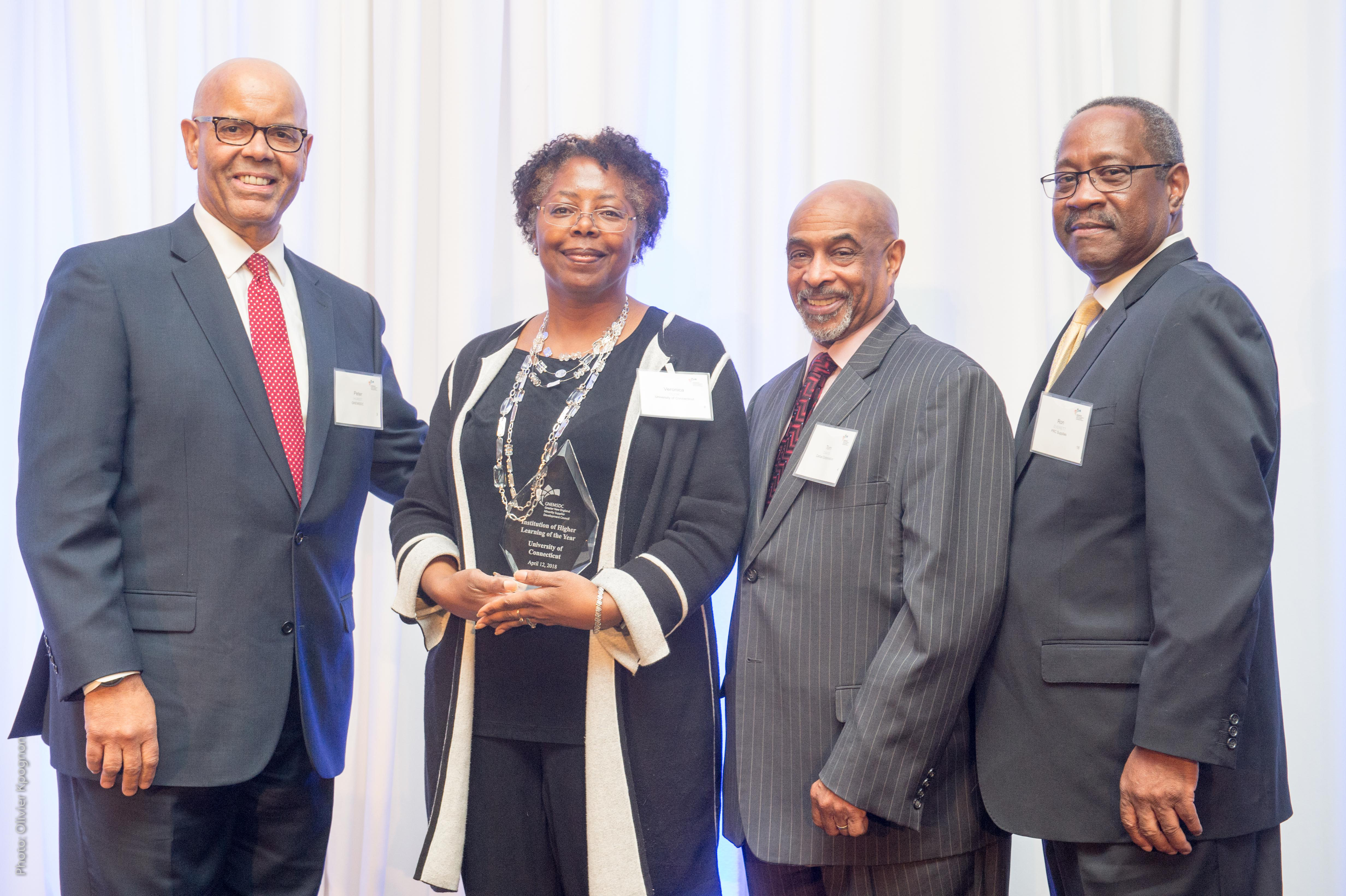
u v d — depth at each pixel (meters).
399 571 1.80
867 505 1.72
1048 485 1.67
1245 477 1.47
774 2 2.61
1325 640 2.43
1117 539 1.59
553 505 1.75
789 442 1.87
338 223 2.77
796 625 1.74
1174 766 1.47
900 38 2.62
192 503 1.76
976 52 2.55
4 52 2.96
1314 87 2.45
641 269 2.73
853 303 1.87
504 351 1.91
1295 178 2.45
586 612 1.63
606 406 1.78
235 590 1.77
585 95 2.66
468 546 1.79
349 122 2.75
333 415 1.93
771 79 2.61
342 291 2.11
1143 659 1.55
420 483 1.91
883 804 1.59
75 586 1.63
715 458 1.78
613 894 1.65
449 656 1.79
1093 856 1.59
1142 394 1.57
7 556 2.92
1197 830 1.47
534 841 1.75
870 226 1.86
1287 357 2.45
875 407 1.76
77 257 1.80
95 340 1.72
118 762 1.65
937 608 1.61
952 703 1.62
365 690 2.77
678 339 1.86
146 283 1.80
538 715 1.72
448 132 2.70
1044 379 1.83
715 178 2.71
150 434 1.75
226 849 1.87
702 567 1.71
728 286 2.67
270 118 1.87
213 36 2.83
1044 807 1.60
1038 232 2.49
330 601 1.92
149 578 1.74
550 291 1.89
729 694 1.88
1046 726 1.61
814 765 1.70
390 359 2.23
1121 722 1.56
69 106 2.84
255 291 1.91
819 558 1.73
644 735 1.71
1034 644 1.64
